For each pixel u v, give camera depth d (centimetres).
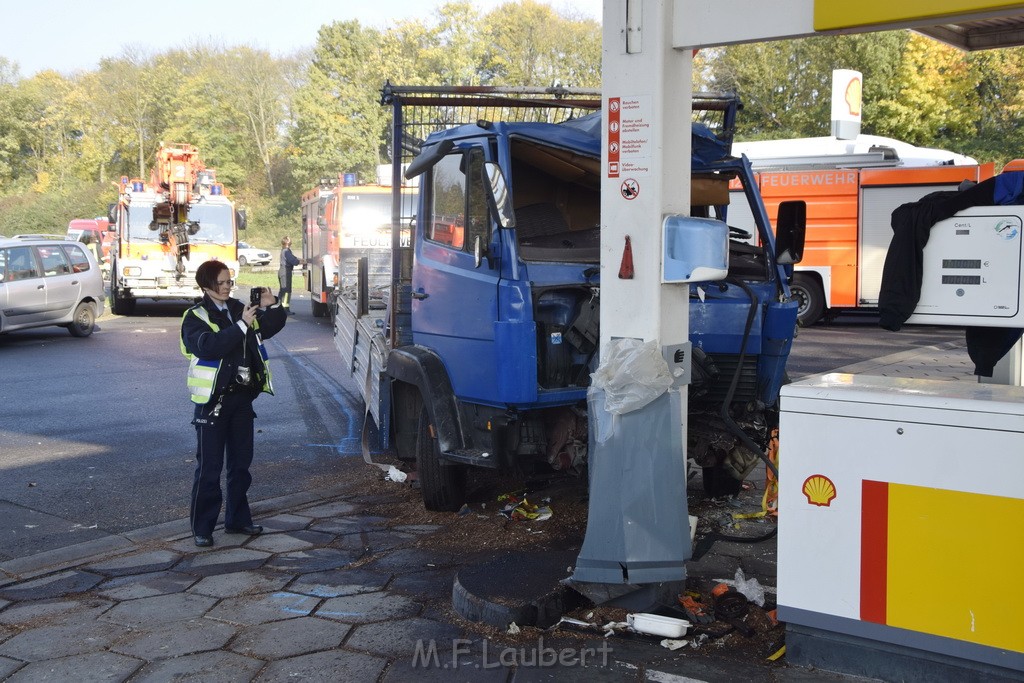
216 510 586
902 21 373
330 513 651
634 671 394
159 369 1388
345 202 1927
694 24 421
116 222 2353
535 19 4728
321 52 5788
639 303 436
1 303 1630
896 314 449
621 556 441
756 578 488
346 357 1005
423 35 4872
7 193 7438
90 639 440
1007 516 345
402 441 709
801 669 393
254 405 1110
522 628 439
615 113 434
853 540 378
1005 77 3091
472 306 572
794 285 1852
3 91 7600
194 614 470
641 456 439
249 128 6831
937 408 356
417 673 398
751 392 595
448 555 555
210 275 588
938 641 361
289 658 415
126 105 7075
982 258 432
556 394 546
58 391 1195
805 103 3972
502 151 554
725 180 645
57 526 636
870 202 1786
